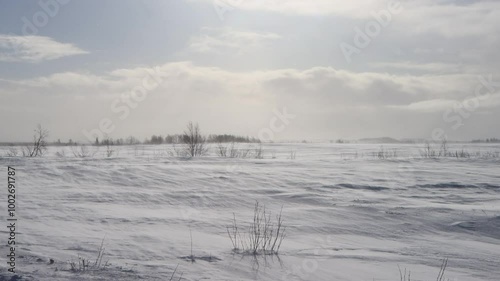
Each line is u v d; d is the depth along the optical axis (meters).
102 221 9.26
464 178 18.38
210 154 30.94
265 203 12.44
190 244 7.29
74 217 9.60
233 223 9.57
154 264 5.95
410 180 17.66
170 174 17.27
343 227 9.70
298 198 13.13
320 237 8.69
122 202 11.99
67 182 15.08
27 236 7.49
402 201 13.09
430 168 22.22
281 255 6.89
